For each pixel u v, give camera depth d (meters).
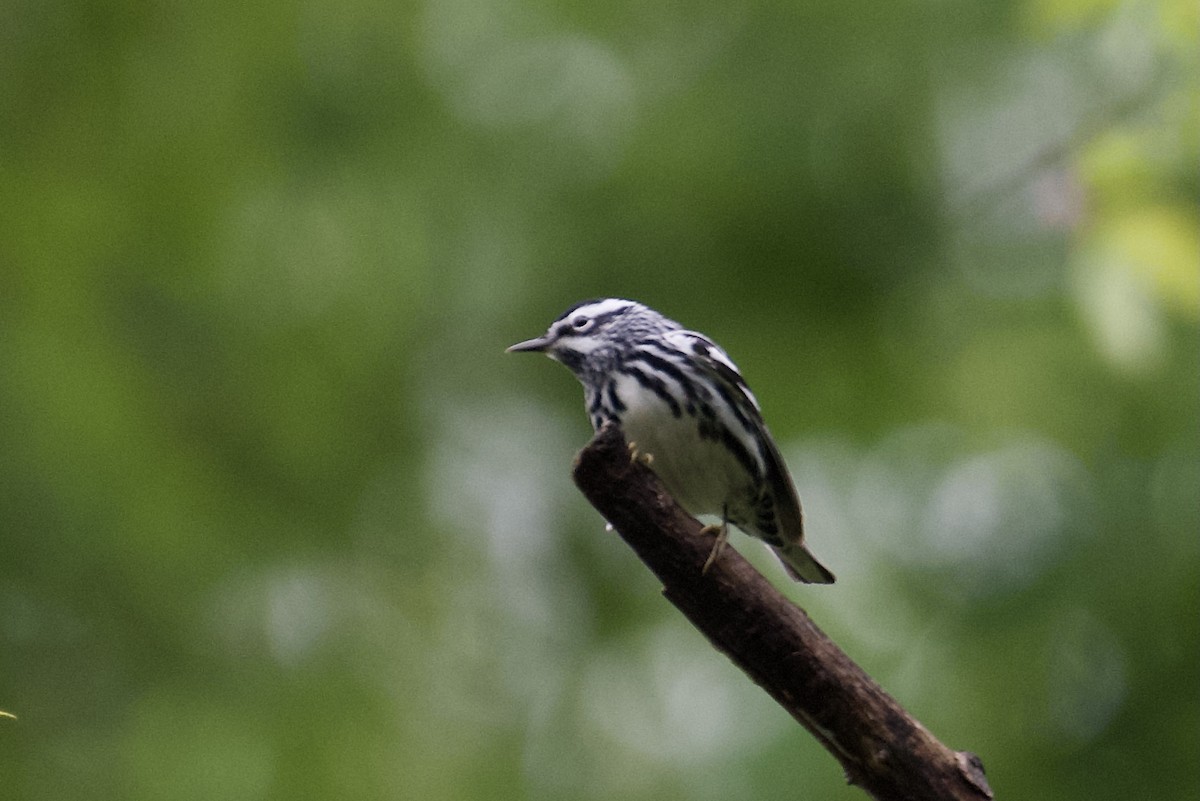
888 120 12.38
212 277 12.45
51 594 11.55
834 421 12.55
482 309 12.79
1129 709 11.88
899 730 6.08
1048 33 9.30
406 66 12.99
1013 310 12.59
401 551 12.39
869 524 12.80
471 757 11.80
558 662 12.35
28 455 11.48
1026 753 11.73
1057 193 8.93
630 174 12.59
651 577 12.67
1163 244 8.45
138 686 11.59
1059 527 12.48
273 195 12.68
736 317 12.47
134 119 12.47
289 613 12.07
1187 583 11.99
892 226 12.55
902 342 12.55
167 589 11.74
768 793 11.36
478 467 12.91
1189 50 8.66
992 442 12.50
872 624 12.45
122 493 11.63
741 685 12.35
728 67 12.62
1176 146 8.62
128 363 12.09
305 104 12.78
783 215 12.39
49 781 11.24
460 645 12.23
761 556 12.56
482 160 12.95
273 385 12.28
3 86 12.42
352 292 12.62
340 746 11.58
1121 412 12.30
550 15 13.23
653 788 11.91
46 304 12.03
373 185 12.84
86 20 12.46
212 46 12.55
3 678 11.39
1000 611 12.22
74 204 12.30
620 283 12.53
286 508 12.17
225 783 11.30
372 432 12.52
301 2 12.67
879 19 12.50
